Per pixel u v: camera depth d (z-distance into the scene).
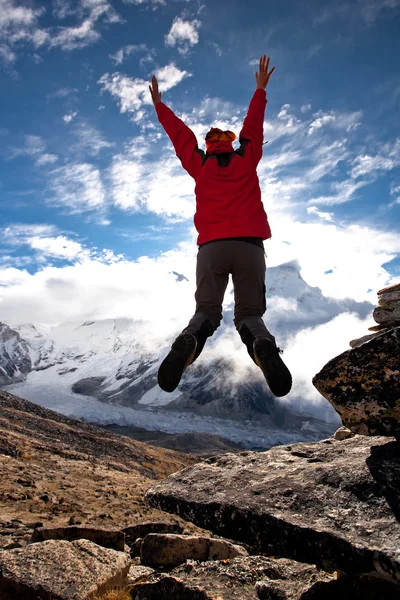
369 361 3.64
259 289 3.54
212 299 3.54
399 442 4.04
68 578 5.03
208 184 3.68
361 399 3.66
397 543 2.84
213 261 3.54
